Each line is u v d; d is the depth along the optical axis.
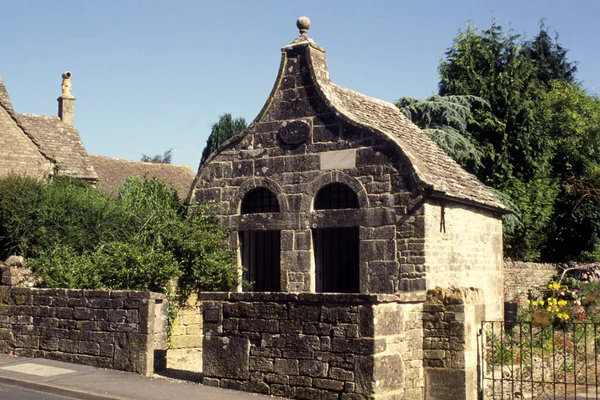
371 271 16.00
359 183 16.28
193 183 18.73
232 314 12.52
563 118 35.09
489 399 12.89
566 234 35.75
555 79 39.78
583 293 23.05
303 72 17.34
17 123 26.42
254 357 12.20
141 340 13.71
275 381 11.91
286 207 17.27
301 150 17.19
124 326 14.00
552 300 20.50
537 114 31.39
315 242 17.16
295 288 16.97
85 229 19.17
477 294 12.91
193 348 17.69
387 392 11.20
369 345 11.02
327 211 16.69
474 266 18.09
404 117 20.88
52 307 15.24
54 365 14.42
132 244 18.06
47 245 18.77
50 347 15.20
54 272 16.83
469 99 30.31
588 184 34.06
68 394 12.21
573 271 28.77
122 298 14.09
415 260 15.49
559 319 19.59
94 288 16.61
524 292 26.91
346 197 17.02
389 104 20.98
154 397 11.73
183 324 17.55
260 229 17.61
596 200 34.00
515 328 18.02
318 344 11.52
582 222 35.06
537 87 32.59
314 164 16.97
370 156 16.19
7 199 19.17
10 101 26.59
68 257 17.50
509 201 29.30
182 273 17.19
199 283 17.88
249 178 17.92
